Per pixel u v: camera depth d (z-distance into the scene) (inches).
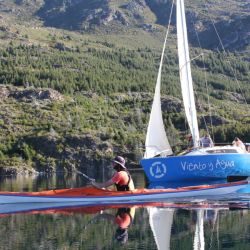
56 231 713.6
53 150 4985.2
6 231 717.9
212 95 7844.5
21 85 7160.4
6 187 1835.6
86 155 4950.8
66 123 5625.0
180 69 1508.4
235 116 5940.0
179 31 1509.6
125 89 7613.2
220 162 1411.2
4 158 4682.6
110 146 5027.1
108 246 620.1
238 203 966.4
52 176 3326.8
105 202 1009.5
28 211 902.4
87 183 2057.1
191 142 1520.7
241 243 626.5
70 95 7003.0
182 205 948.0
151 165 1414.9
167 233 689.6
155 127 1464.1
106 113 6309.1
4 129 5428.2
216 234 677.9
